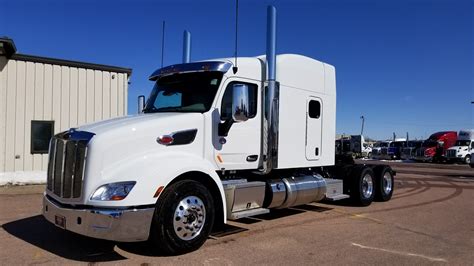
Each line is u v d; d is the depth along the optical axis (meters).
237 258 5.59
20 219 7.95
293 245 6.32
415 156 44.22
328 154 9.20
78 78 14.02
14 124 12.93
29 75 13.19
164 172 5.51
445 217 8.91
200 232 5.86
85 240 6.40
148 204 5.29
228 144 6.79
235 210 6.73
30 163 13.15
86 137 5.48
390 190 11.38
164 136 5.95
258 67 7.33
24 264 5.21
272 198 7.54
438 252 6.09
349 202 10.50
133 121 5.96
